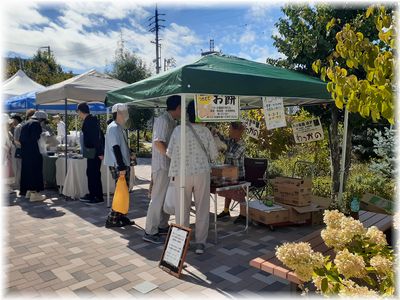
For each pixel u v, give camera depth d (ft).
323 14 18.81
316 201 18.72
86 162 22.58
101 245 14.19
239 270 11.75
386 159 20.98
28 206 20.80
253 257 12.94
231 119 13.10
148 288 10.44
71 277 11.22
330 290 6.00
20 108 29.86
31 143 21.68
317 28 19.06
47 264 12.25
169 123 14.29
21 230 16.16
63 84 22.44
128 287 10.52
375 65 6.45
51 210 19.86
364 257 6.61
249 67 15.38
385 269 5.90
